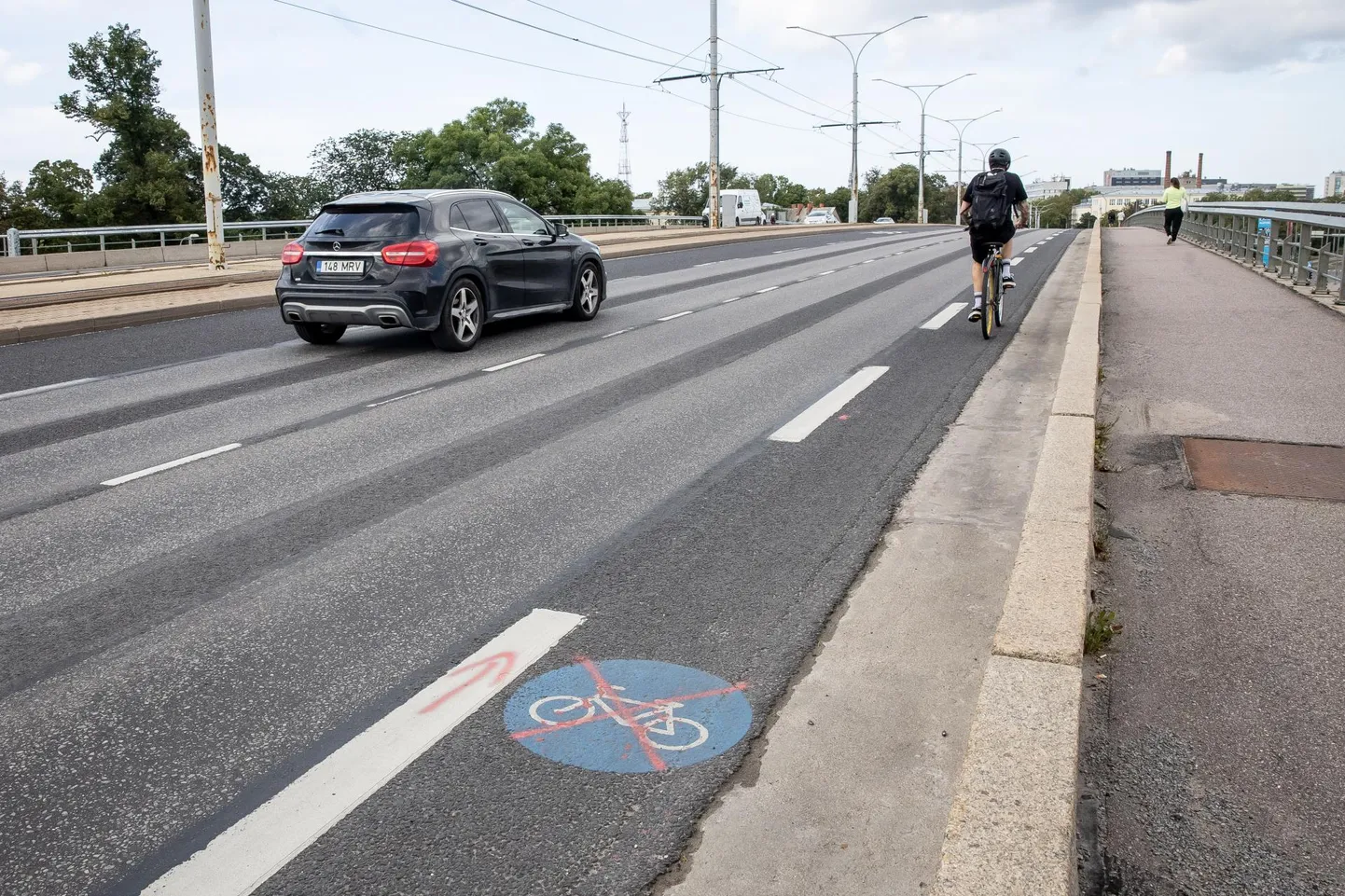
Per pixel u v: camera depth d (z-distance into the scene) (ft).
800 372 29.45
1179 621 12.39
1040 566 12.29
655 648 11.99
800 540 15.51
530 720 10.43
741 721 10.34
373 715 10.59
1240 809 8.79
